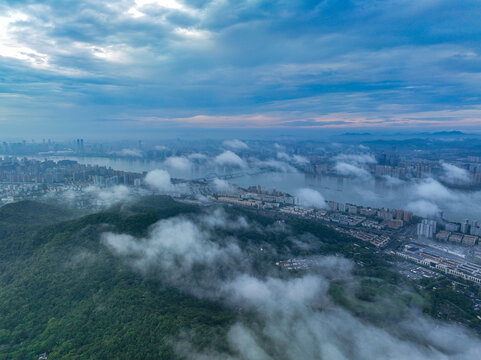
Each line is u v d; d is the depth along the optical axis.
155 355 140.38
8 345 152.25
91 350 144.25
